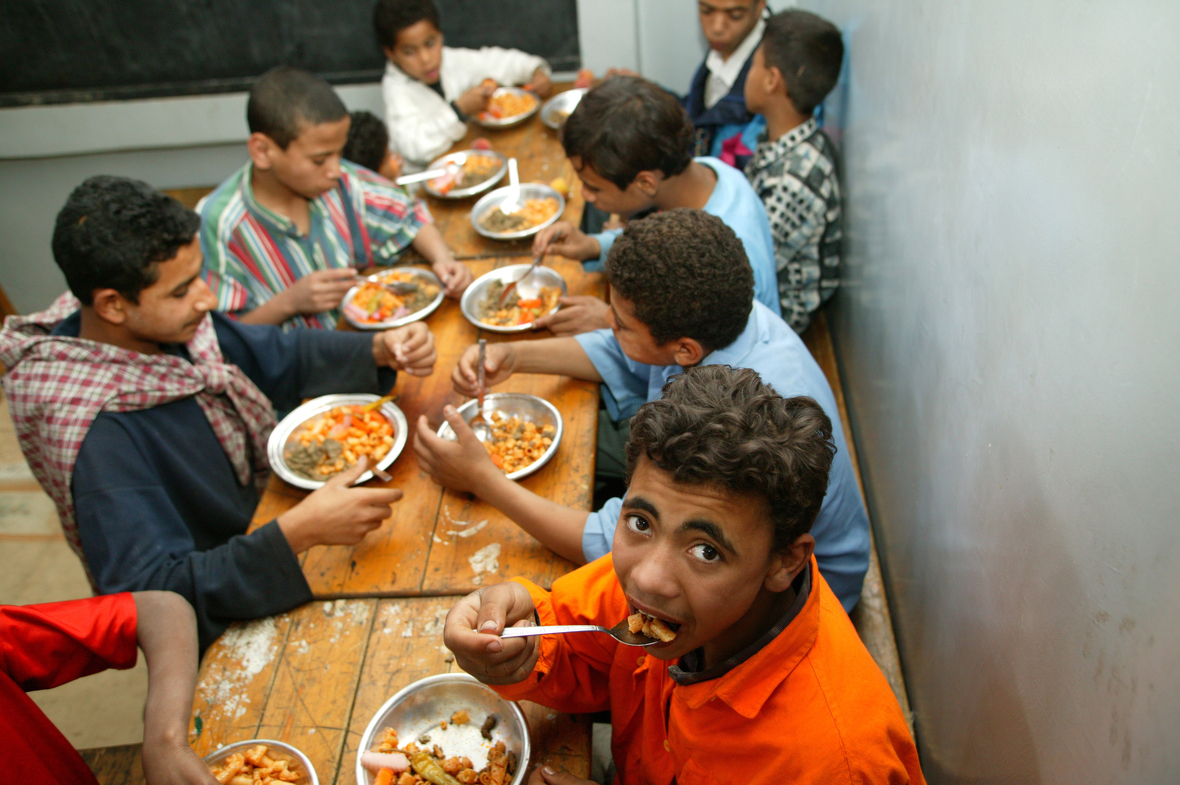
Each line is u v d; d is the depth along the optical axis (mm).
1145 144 715
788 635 877
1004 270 1093
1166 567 648
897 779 884
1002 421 1082
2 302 4371
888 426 1918
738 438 758
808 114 2467
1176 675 625
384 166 2977
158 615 1188
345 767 1120
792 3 3758
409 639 1289
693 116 3287
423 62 3186
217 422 1804
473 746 1136
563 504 1513
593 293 2189
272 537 1349
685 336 1409
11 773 1123
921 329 1576
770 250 2111
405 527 1488
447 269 2209
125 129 3957
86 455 1534
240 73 3861
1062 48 917
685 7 3799
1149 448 681
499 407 1754
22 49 3713
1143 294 703
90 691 2420
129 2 3615
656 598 809
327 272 2234
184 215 1564
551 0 3764
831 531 1510
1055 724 879
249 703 1209
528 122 3227
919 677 1614
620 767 1295
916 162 1633
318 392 1935
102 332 1631
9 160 4023
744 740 922
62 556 2877
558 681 1151
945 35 1435
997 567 1098
